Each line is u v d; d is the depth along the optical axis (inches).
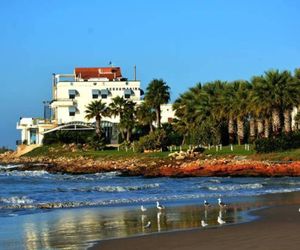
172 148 4539.9
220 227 972.6
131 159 4178.2
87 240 888.3
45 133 5782.5
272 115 4065.0
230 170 3189.0
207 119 4601.4
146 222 1123.3
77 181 3006.9
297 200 1544.0
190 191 2049.7
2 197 1833.2
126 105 5472.4
